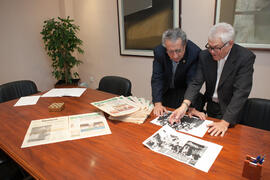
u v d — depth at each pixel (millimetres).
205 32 2436
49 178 845
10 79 3561
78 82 4332
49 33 3467
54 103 1638
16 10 3424
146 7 2879
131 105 1475
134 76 3434
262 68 2174
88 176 849
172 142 1070
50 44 3461
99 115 1456
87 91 2076
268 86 2191
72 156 987
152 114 1450
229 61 1289
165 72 1764
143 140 1110
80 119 1396
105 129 1245
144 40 3055
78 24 4062
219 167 876
